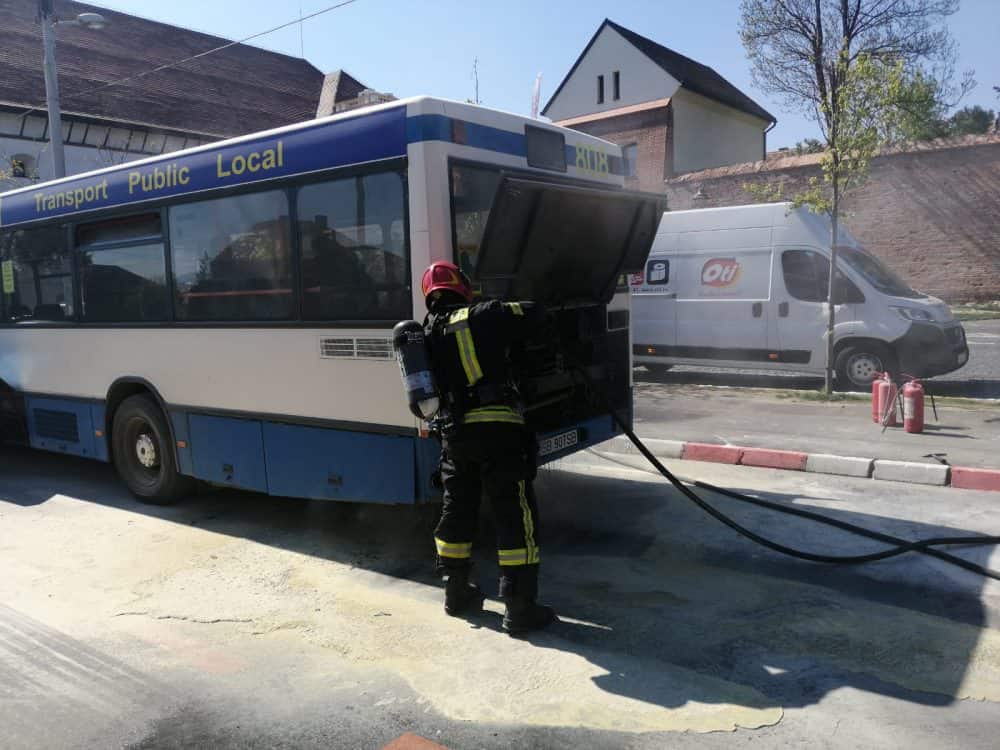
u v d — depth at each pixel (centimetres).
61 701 373
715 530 573
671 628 424
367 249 509
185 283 626
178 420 649
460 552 445
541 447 541
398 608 466
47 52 1541
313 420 552
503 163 521
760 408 1005
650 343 1294
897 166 2230
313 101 3466
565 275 533
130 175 655
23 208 766
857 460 712
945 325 1084
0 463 888
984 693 351
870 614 432
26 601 489
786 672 374
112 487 768
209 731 345
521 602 419
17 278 789
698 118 3394
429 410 410
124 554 572
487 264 458
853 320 1115
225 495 718
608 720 340
